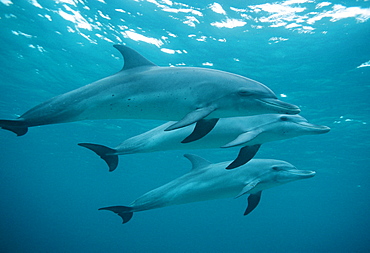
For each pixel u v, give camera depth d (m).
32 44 12.52
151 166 33.31
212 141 5.12
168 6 9.56
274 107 3.21
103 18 10.31
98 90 3.52
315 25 9.95
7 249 47.19
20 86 16.50
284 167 6.08
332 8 9.21
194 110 3.14
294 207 60.94
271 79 13.42
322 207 59.22
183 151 25.31
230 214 76.75
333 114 16.38
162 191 6.42
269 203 55.47
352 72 12.40
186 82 3.36
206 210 67.62
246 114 3.34
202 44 11.22
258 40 10.83
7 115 21.75
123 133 22.69
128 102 3.41
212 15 9.82
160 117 3.48
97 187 57.19
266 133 4.89
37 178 54.97
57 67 14.09
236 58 11.96
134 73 3.63
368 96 14.11
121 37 11.18
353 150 22.23
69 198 82.62
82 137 25.00
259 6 9.35
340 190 39.22
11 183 67.56
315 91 14.17
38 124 3.60
